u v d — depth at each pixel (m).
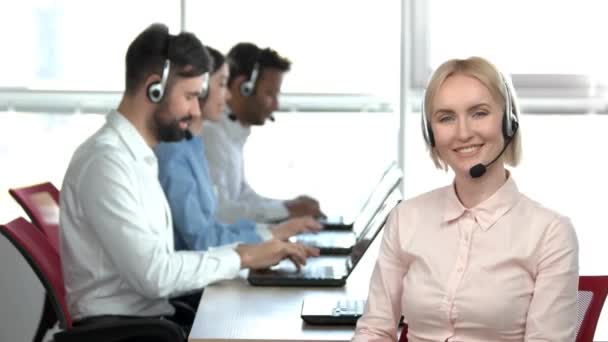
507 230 2.05
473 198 2.10
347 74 5.03
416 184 5.05
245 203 4.23
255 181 5.06
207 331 2.34
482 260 2.05
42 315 3.36
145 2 4.95
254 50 4.27
